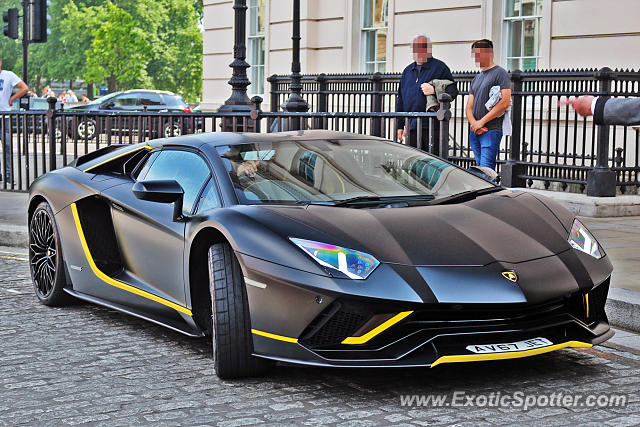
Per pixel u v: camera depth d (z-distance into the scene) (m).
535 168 11.40
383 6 17.66
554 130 13.44
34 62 82.81
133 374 4.87
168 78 79.00
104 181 6.25
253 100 9.91
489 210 4.96
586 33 13.55
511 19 14.88
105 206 6.08
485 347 4.31
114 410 4.25
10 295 7.09
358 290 4.20
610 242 8.31
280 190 5.06
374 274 4.25
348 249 4.36
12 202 11.66
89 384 4.69
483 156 9.81
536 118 13.66
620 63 13.09
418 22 16.50
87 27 75.19
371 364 4.23
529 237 4.70
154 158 5.94
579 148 13.02
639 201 10.48
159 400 4.39
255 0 21.11
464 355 4.23
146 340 5.64
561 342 4.45
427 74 9.97
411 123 10.04
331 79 15.31
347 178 5.27
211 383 4.67
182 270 5.18
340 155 5.50
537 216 4.97
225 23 21.72
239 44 13.52
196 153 5.55
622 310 5.79
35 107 34.12
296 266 4.35
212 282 4.68
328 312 4.29
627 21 12.96
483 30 15.20
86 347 5.48
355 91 14.83
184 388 4.59
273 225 4.58
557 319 4.48
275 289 4.40
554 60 14.07
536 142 13.63
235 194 5.02
